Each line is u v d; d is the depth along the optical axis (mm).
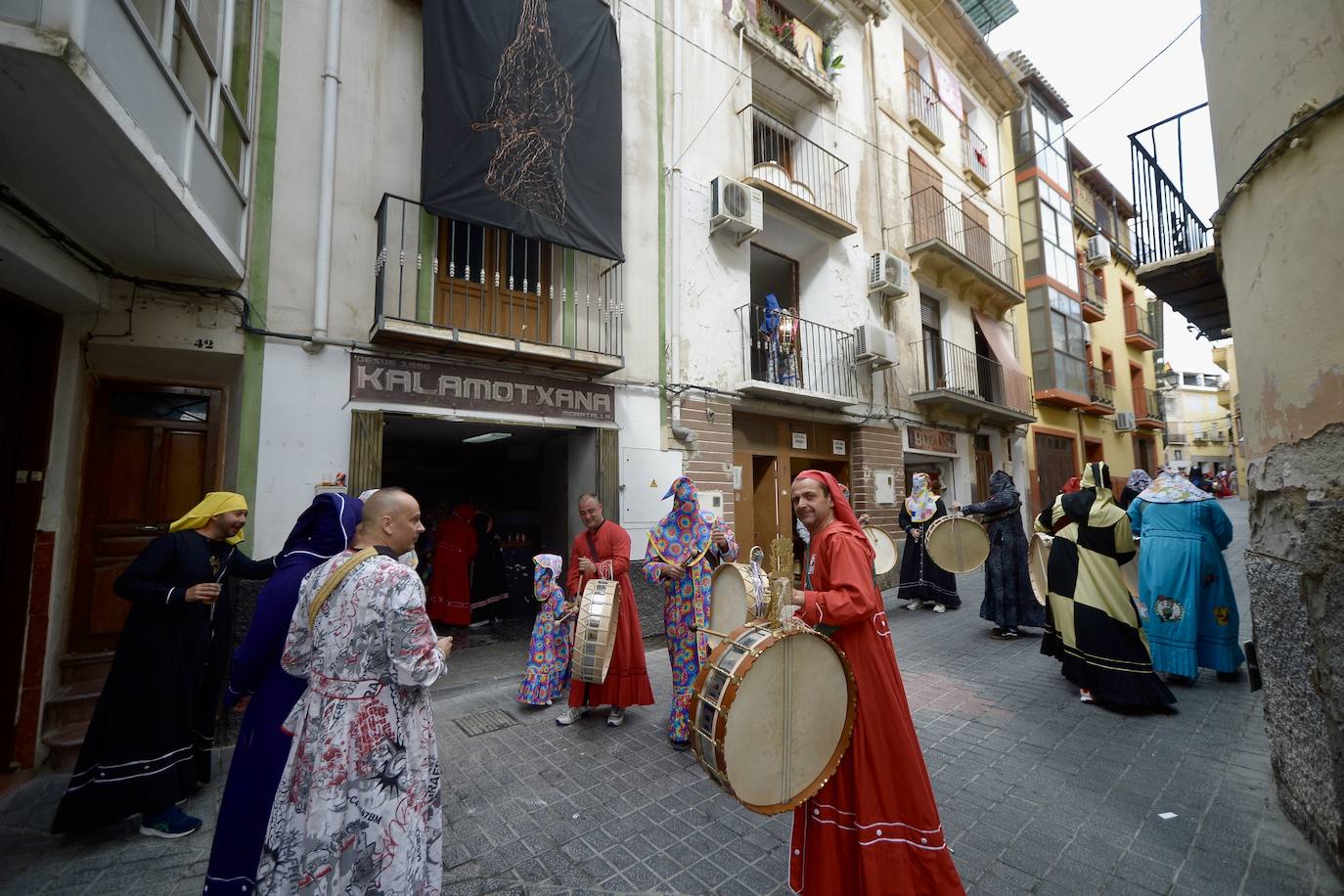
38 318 3859
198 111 3641
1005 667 5578
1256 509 3010
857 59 10688
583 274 6480
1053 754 3699
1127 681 4277
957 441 11969
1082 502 4602
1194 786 3225
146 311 4129
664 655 6328
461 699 4945
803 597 2256
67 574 4094
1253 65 2941
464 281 5762
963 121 13586
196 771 3414
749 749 1968
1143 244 5656
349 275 4988
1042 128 15938
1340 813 2408
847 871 2168
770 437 8609
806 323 9062
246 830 2090
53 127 2516
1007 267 14328
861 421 9664
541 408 5965
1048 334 14711
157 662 3035
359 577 2002
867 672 2275
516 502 9633
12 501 3748
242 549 4324
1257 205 2896
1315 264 2514
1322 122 2475
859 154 10391
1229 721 4082
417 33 5543
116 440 4430
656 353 7035
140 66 2742
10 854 2846
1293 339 2629
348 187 5055
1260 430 2928
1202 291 5992
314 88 4941
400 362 5141
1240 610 7352
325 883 1778
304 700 1988
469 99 5383
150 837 2988
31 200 3121
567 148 6051
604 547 4672
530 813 3148
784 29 9219
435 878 2039
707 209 7785
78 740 3795
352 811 1846
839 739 2182
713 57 8164
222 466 4758
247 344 4461
